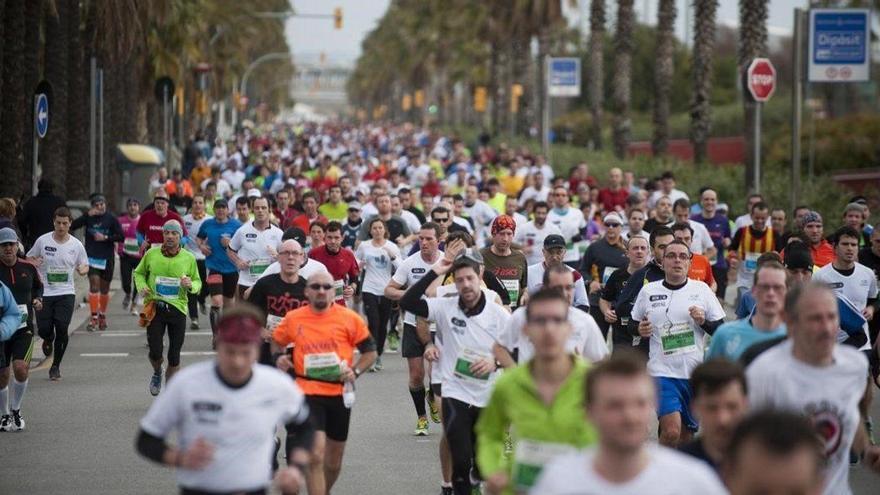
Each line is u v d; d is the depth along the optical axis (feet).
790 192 212.84
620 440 37.14
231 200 201.77
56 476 84.07
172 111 378.12
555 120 619.67
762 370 52.01
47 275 122.11
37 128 148.66
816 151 344.28
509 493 49.19
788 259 82.38
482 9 570.46
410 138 650.84
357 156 344.49
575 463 37.70
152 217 159.43
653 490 37.06
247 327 50.52
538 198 205.87
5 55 179.42
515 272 104.17
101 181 240.12
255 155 450.71
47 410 108.37
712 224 156.46
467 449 71.82
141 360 136.26
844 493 52.60
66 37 224.94
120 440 96.17
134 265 176.65
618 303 96.02
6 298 94.32
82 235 215.51
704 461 48.78
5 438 96.94
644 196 171.22
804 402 51.49
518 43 511.40
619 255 119.85
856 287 95.20
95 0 247.70
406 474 85.30
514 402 52.37
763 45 260.01
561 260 97.50
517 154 336.49
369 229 128.77
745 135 249.34
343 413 71.82
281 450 93.50
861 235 132.46
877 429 101.81
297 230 110.52
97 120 282.56
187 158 379.76
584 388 39.22
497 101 584.40
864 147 342.64
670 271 80.48
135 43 284.41
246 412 51.34
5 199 133.49
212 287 143.23
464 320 72.38
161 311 111.24
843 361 51.57
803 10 187.11
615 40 380.99
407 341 98.73
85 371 128.98
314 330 71.05
